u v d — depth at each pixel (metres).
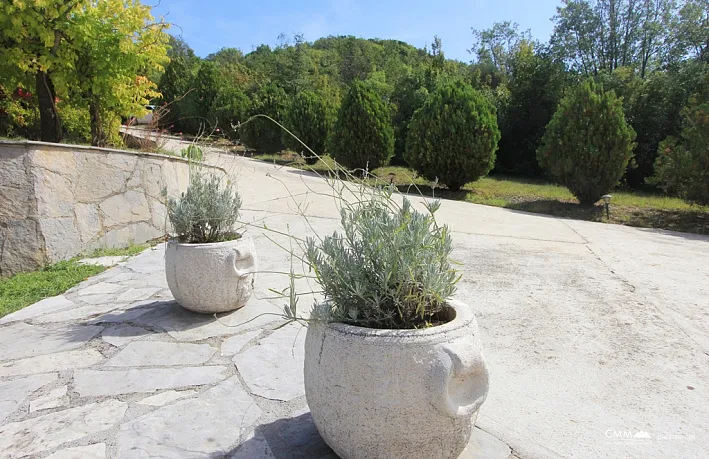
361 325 1.95
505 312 3.96
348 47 42.97
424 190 12.91
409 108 21.75
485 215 9.20
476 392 1.87
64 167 5.34
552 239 7.09
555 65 19.66
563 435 2.31
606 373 2.94
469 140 11.92
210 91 24.92
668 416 2.48
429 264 2.00
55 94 8.01
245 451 2.15
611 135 10.14
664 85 16.42
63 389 2.69
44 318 3.80
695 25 22.09
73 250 5.47
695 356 3.17
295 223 7.55
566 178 10.75
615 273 5.20
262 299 4.25
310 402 2.00
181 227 3.84
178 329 3.55
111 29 7.70
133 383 2.76
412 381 1.74
